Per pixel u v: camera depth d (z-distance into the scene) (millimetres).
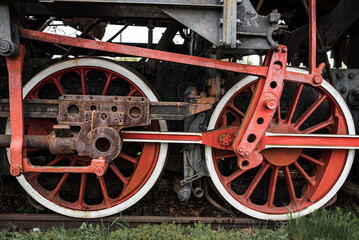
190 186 2445
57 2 1697
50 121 2367
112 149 2053
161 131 2283
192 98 2199
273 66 1953
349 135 2330
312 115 2773
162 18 2496
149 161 2424
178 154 2721
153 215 2656
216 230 2488
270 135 2252
